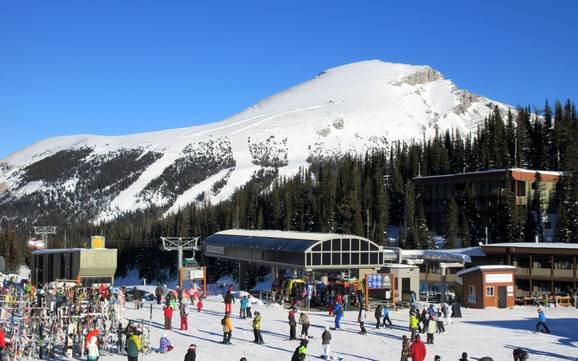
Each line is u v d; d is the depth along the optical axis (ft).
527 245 229.04
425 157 462.60
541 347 112.47
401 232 341.82
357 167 485.56
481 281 181.06
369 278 167.53
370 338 119.34
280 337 119.24
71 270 192.24
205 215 467.52
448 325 141.38
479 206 339.36
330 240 197.77
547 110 419.33
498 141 422.41
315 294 179.42
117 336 111.65
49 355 102.63
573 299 195.83
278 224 414.21
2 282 203.62
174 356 100.83
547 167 402.31
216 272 384.68
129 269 489.67
